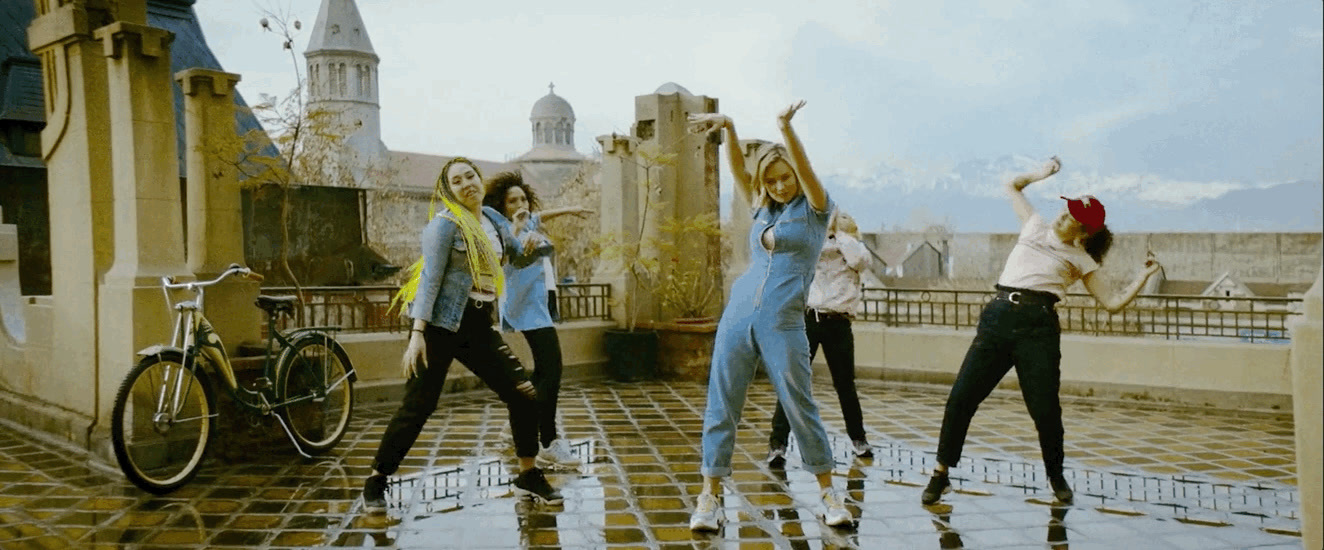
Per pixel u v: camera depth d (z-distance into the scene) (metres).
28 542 3.92
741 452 5.90
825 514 4.30
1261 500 4.70
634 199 10.23
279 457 5.72
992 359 4.63
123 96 5.50
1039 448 6.03
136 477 4.66
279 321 8.16
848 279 5.77
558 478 5.18
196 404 5.42
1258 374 7.62
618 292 10.01
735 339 4.08
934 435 6.53
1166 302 8.16
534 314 5.49
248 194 16.27
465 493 4.83
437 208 4.59
